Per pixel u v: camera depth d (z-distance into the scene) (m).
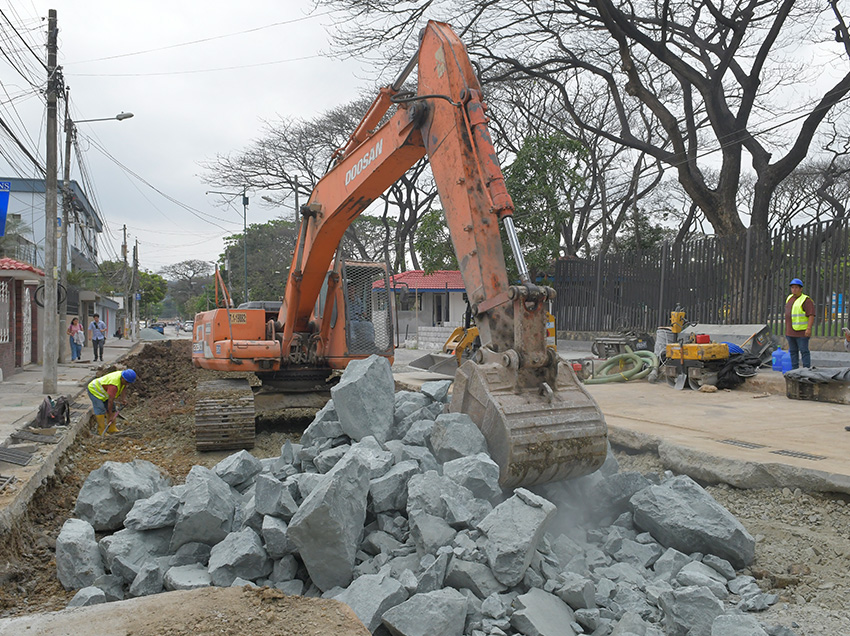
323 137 33.78
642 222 34.62
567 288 23.83
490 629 3.65
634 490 5.19
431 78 6.24
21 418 10.64
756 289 16.06
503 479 4.84
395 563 4.28
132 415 13.30
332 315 10.98
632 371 14.00
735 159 21.08
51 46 14.94
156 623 3.31
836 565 4.66
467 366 5.35
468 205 5.62
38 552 5.75
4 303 17.91
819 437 7.43
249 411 9.57
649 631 3.62
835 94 18.97
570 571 4.33
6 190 12.24
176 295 104.06
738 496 6.17
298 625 3.30
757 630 3.28
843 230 14.03
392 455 5.11
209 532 4.85
